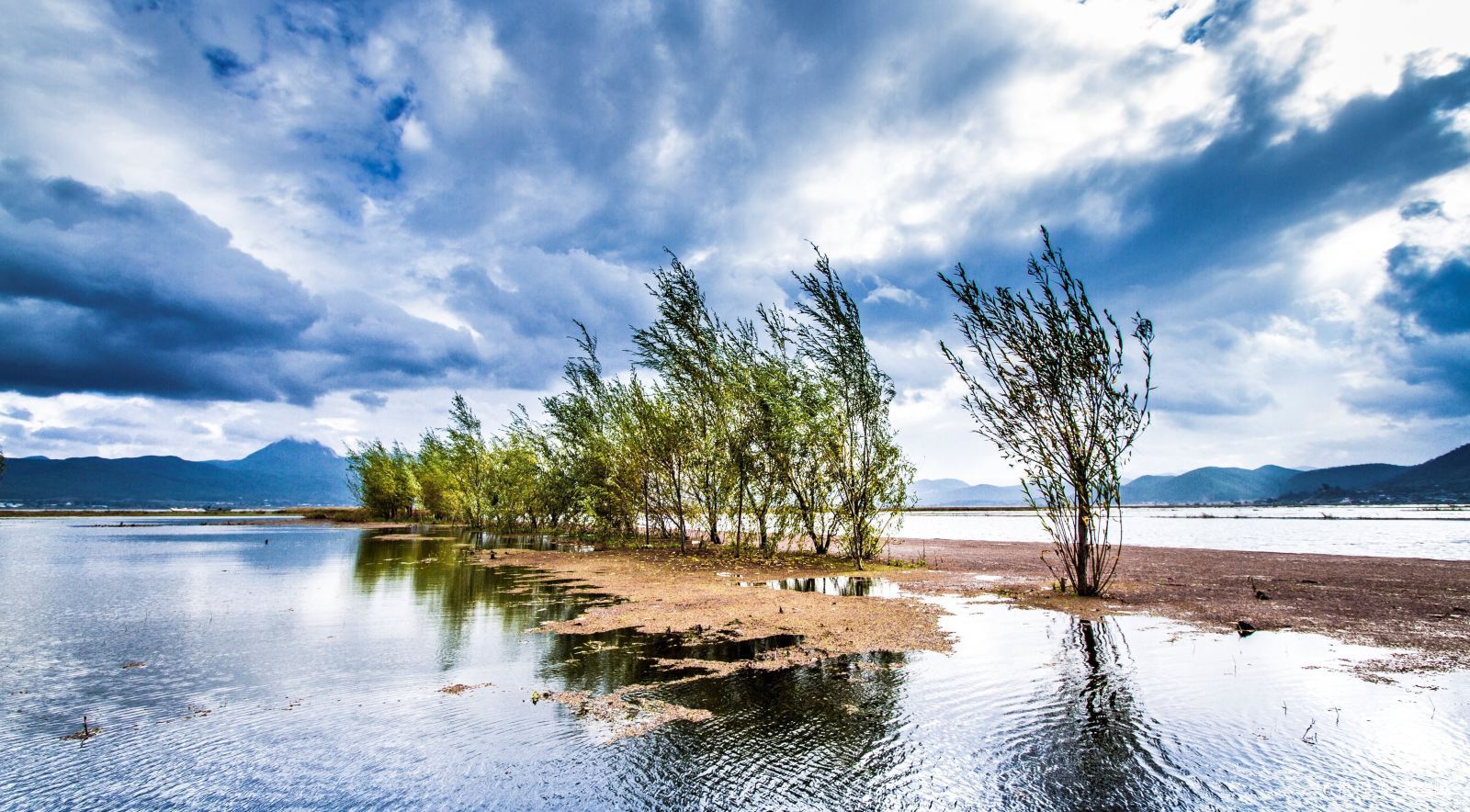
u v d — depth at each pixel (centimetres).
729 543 2552
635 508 2556
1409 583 1301
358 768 456
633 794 418
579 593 1277
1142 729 524
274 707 586
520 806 401
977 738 509
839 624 952
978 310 1357
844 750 489
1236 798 409
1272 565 1686
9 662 746
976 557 2059
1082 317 1260
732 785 430
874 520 1900
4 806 401
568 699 607
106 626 952
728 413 2145
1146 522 5819
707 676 682
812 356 1948
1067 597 1198
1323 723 535
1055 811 393
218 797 413
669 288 2242
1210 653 763
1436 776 438
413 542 2852
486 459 3503
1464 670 683
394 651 794
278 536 3306
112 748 491
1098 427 1233
